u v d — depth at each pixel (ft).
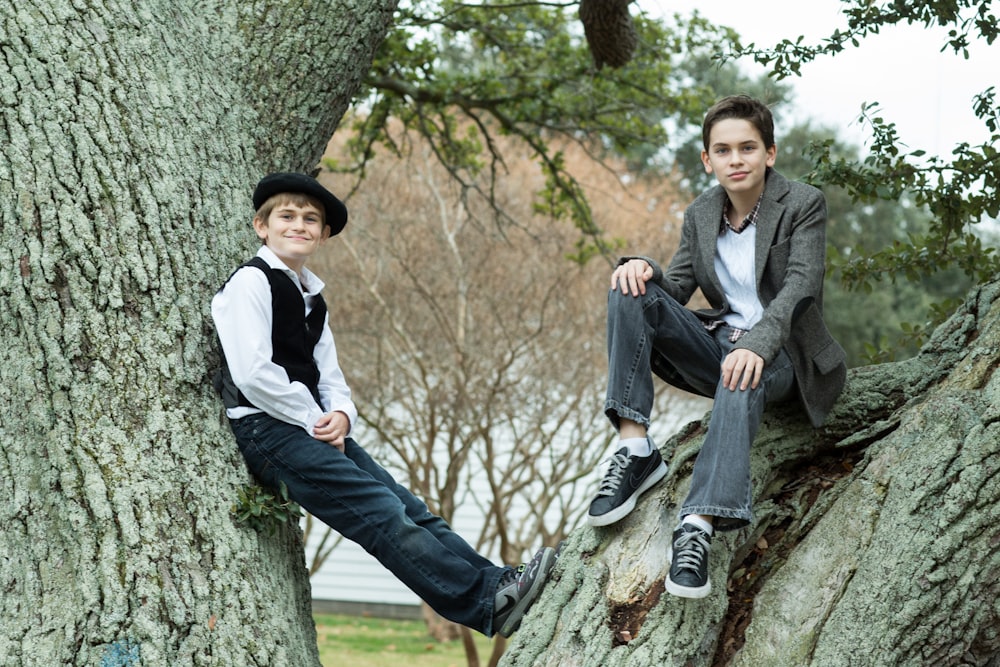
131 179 10.00
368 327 34.50
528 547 34.42
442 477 41.73
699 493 8.93
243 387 9.59
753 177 9.75
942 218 13.66
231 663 8.56
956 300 14.02
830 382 10.14
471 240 35.14
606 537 9.86
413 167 36.35
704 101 26.99
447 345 34.76
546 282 34.63
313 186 10.19
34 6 10.32
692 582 8.71
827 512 9.78
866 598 8.83
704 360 10.03
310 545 43.52
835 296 58.03
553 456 35.45
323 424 9.93
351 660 34.09
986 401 9.19
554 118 27.17
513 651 9.38
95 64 10.32
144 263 9.73
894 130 12.72
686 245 10.49
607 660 8.90
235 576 9.02
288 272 10.08
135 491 8.89
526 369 33.09
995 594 8.60
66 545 8.75
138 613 8.46
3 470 9.00
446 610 9.79
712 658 9.11
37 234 9.43
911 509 8.97
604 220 38.63
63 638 8.39
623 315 9.68
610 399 9.71
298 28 12.61
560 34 25.98
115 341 9.37
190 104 11.00
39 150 9.69
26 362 9.18
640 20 25.55
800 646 8.89
